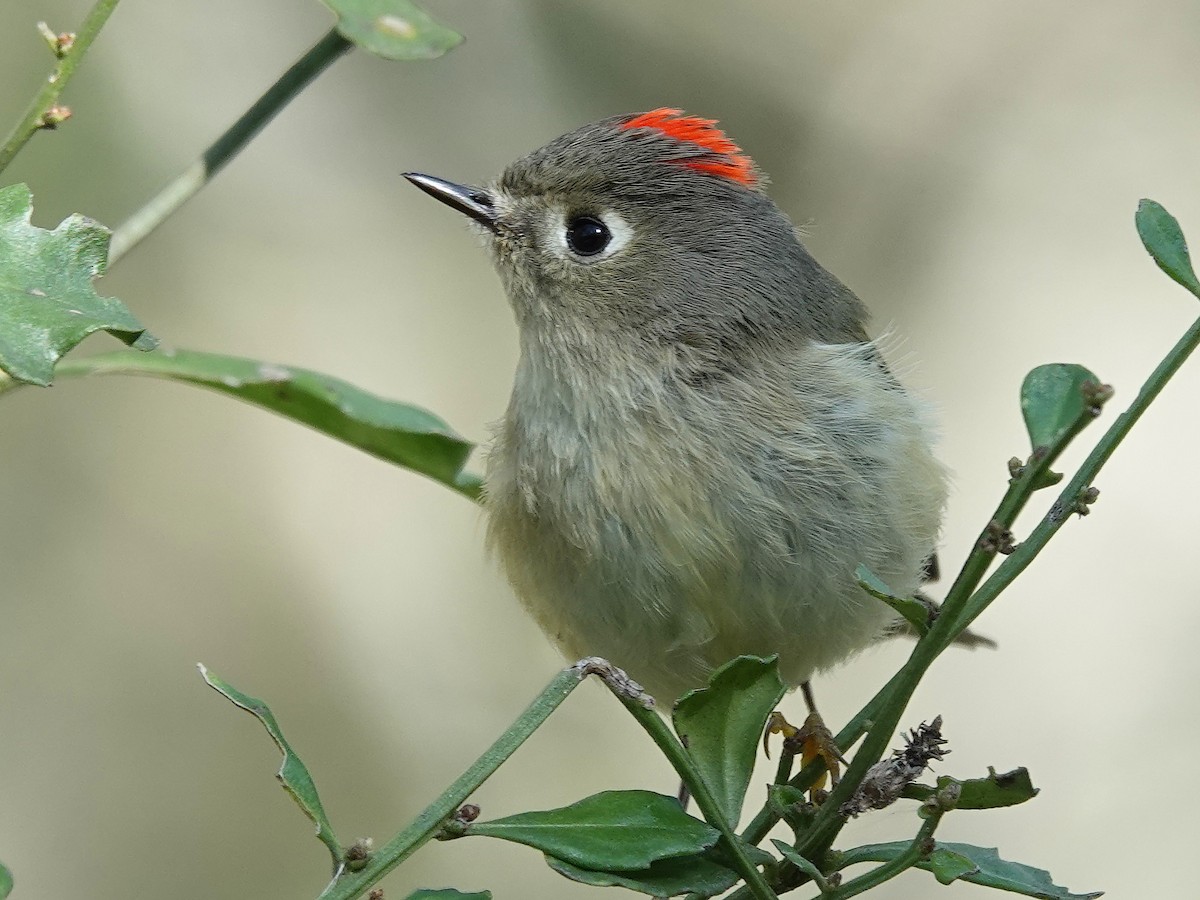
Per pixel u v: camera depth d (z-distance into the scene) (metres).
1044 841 10.72
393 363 11.41
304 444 11.32
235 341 11.04
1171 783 10.90
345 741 10.62
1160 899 10.43
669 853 3.68
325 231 11.56
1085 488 3.66
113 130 10.41
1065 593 11.77
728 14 12.05
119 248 4.50
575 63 11.84
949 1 12.46
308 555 11.02
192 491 10.84
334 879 3.47
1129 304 12.27
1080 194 12.33
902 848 4.04
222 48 11.32
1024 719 11.37
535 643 11.21
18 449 10.43
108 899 9.73
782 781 4.38
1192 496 11.97
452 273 11.80
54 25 10.20
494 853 10.48
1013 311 12.20
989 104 12.36
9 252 3.24
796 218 12.09
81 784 9.94
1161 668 11.39
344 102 11.80
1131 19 12.48
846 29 12.27
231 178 11.36
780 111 12.05
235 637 10.62
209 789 10.15
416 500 11.42
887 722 3.86
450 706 10.93
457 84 11.88
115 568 10.49
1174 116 12.36
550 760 10.87
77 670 10.16
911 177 12.21
